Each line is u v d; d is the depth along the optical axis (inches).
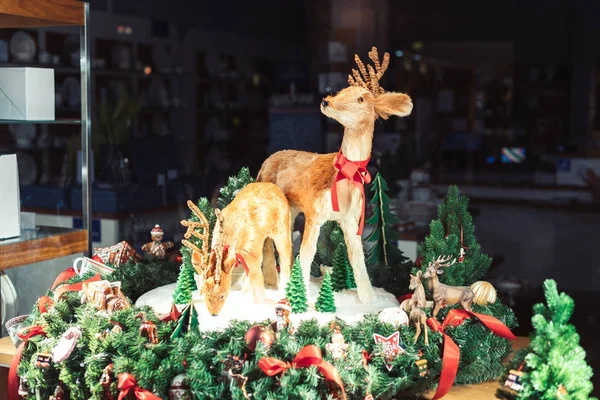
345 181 76.6
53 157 214.4
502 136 313.3
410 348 71.3
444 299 74.3
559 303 64.7
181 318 70.1
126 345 68.7
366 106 75.4
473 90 318.0
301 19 313.6
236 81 322.0
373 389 69.2
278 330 69.7
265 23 324.8
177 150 256.1
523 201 263.3
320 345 68.6
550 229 251.9
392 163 182.2
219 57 314.7
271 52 326.6
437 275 79.0
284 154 83.7
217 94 311.9
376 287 89.0
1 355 82.4
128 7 272.1
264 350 66.3
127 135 219.1
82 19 126.5
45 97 124.0
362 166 77.0
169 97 289.7
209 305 73.2
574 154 291.1
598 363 171.9
